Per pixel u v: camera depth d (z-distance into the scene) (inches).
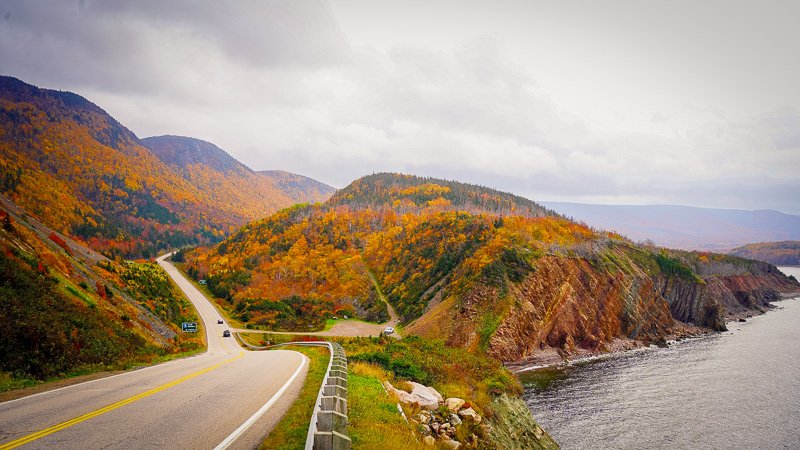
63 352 671.1
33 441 287.3
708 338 3895.2
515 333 2952.8
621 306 3838.6
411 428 451.2
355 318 4384.8
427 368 834.8
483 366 1048.8
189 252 7780.5
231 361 928.3
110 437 304.7
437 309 3535.9
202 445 298.8
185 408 408.2
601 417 1728.6
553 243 4180.6
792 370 2554.1
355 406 459.5
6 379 529.0
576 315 3442.4
